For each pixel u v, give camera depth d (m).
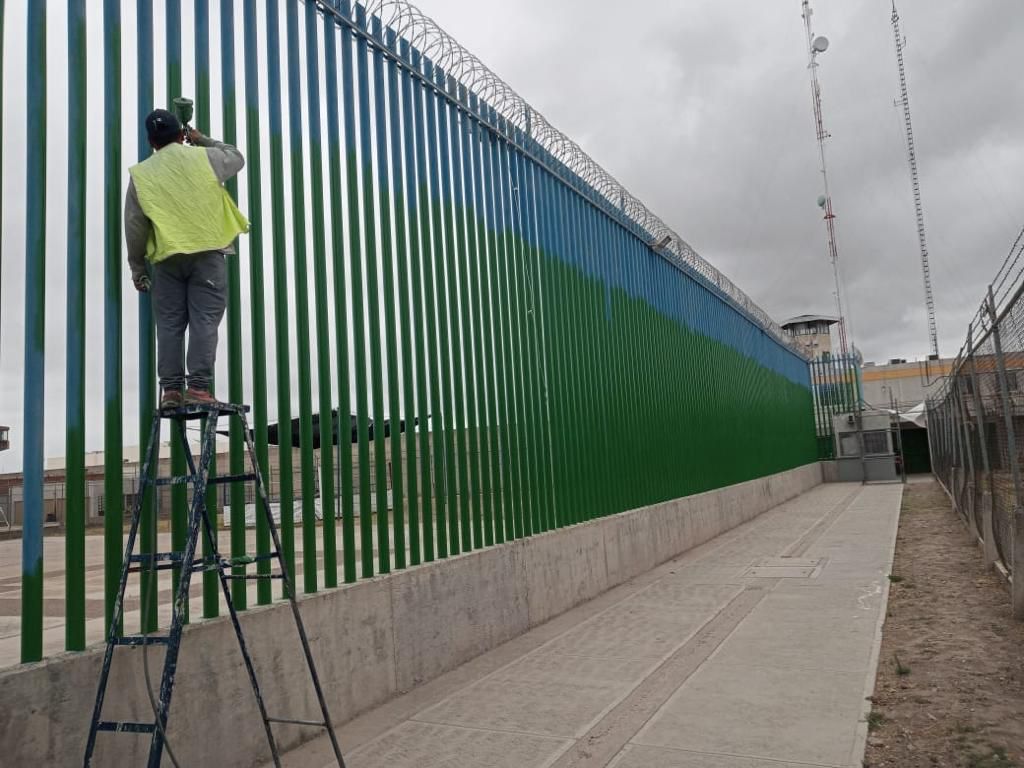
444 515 6.44
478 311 7.31
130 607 6.45
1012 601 7.04
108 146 3.99
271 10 5.11
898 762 4.02
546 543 7.93
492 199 7.78
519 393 7.90
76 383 3.69
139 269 3.75
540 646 6.77
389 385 5.92
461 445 6.82
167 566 3.60
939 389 19.89
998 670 5.48
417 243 6.42
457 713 5.05
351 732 4.77
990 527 9.44
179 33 4.44
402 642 5.57
